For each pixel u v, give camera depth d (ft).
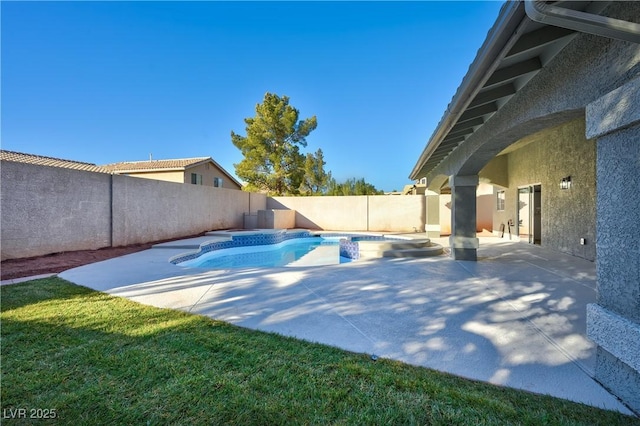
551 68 13.73
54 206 35.29
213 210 65.77
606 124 9.43
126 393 9.26
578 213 35.73
